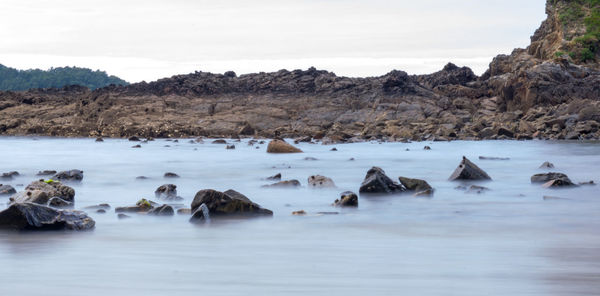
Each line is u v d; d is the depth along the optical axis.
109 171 23.05
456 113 62.53
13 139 55.59
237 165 25.75
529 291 6.59
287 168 24.14
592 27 75.56
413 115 61.62
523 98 60.22
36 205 10.41
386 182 15.59
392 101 66.12
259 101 69.69
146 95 72.50
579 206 13.30
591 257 8.24
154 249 8.85
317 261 8.07
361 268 7.66
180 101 70.31
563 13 79.12
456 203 13.82
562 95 58.56
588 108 51.62
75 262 7.98
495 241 9.41
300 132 58.69
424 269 7.59
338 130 57.69
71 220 10.51
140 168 24.42
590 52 72.00
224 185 18.05
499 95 66.00
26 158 31.02
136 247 9.00
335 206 13.31
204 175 21.31
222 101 70.38
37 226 10.20
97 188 17.36
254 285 6.87
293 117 65.31
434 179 19.42
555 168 23.23
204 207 11.62
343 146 41.94
